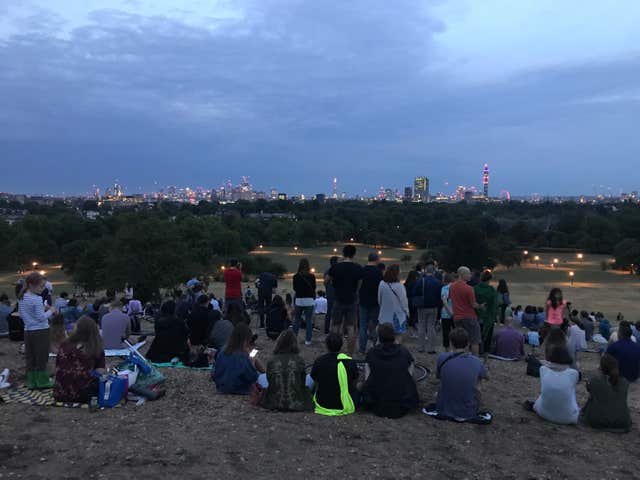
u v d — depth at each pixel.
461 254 76.75
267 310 13.10
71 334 6.57
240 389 7.25
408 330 14.29
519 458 5.52
